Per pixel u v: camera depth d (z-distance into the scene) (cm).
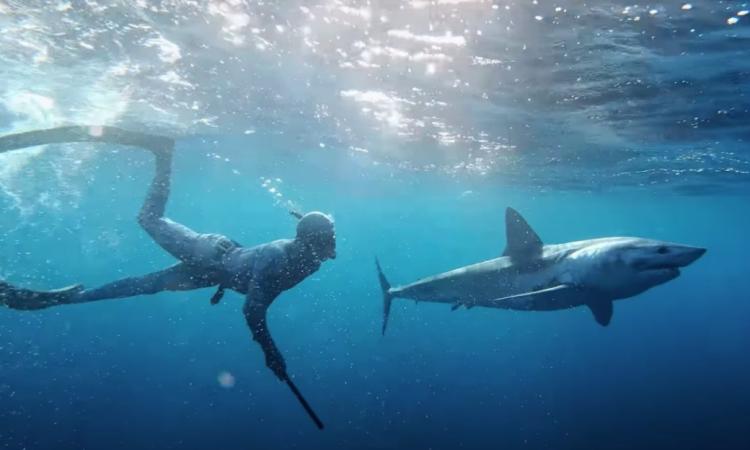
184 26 1016
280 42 1055
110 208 5709
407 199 4669
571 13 795
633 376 3725
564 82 1168
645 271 872
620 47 938
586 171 2520
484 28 873
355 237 11869
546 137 1766
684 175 2525
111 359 3256
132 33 1080
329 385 2722
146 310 7156
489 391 2883
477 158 2295
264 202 5684
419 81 1228
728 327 9569
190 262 486
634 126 1557
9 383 2353
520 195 3850
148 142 535
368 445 1814
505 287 1044
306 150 2484
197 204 6412
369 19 878
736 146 1772
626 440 2073
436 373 3381
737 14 777
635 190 3234
